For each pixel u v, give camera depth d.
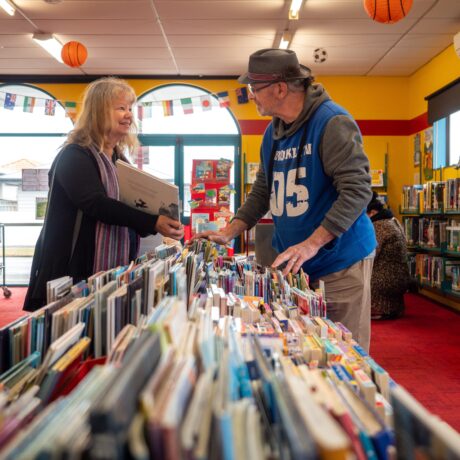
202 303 1.22
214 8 4.67
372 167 7.00
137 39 5.50
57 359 0.90
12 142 7.25
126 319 1.11
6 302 5.89
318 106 1.68
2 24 5.04
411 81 6.90
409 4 3.43
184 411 0.56
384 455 0.63
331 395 0.68
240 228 2.14
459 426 2.41
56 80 6.94
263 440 0.62
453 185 4.96
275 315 1.36
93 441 0.45
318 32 5.27
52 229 1.74
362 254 1.73
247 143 7.06
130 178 1.67
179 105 6.71
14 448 0.49
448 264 5.12
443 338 4.04
